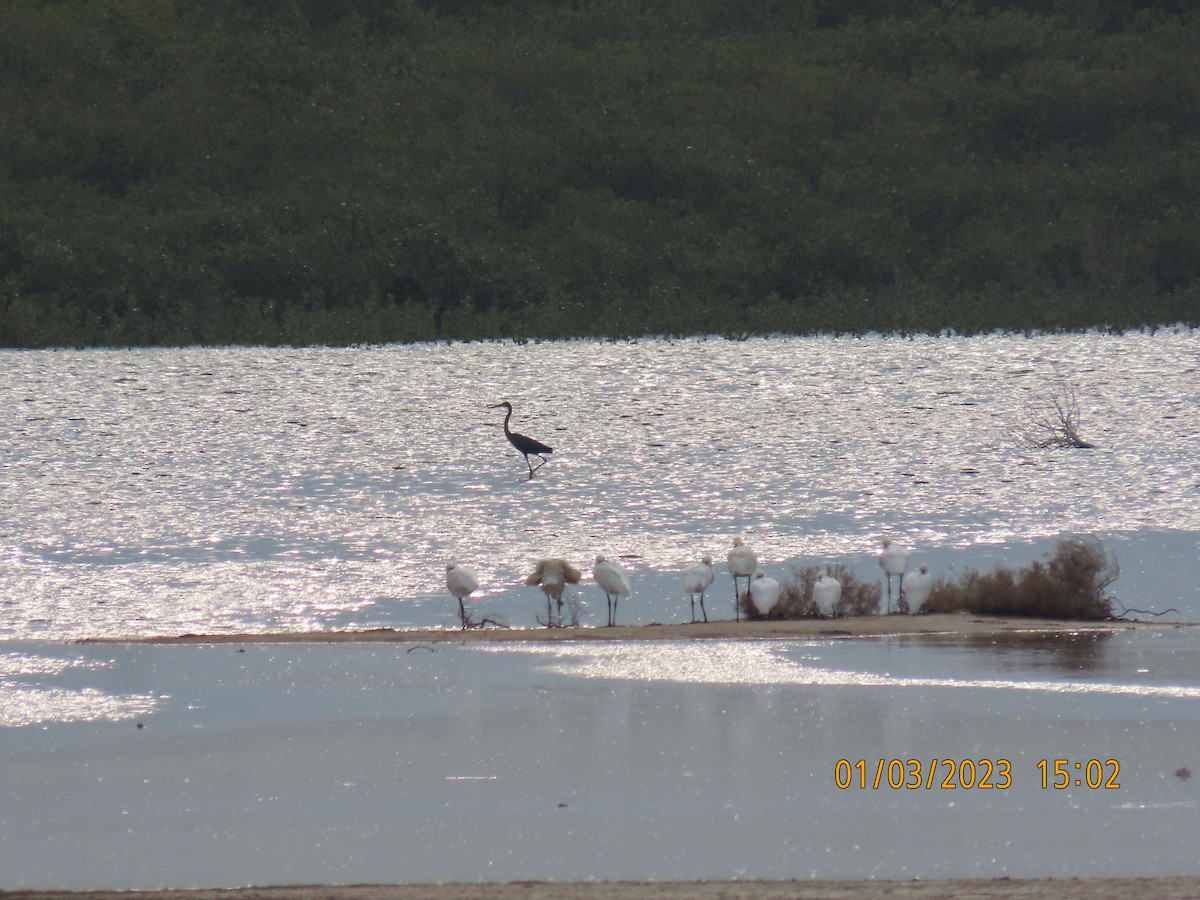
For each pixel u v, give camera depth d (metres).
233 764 15.98
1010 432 55.09
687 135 99.56
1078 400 63.34
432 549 33.88
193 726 17.55
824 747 16.09
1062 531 35.38
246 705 18.50
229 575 30.55
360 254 88.44
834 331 87.19
